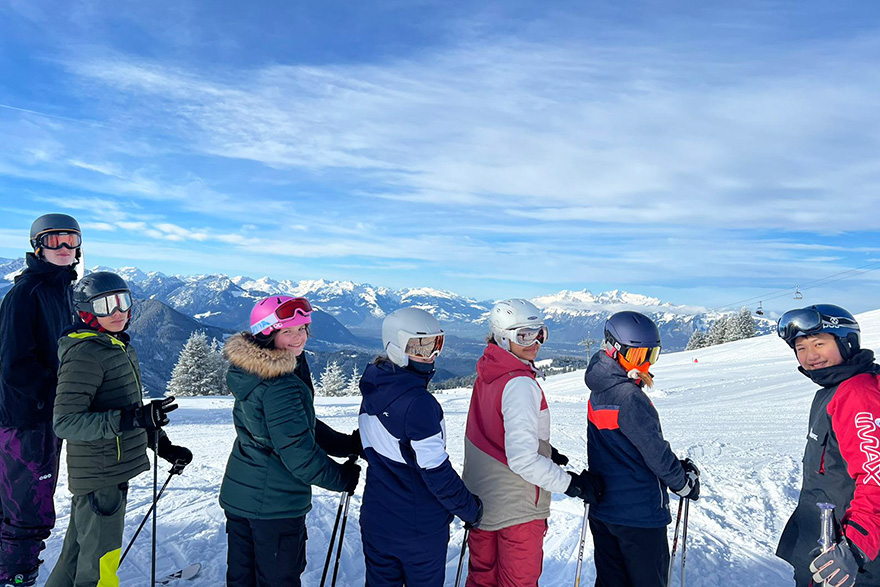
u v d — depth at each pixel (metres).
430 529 2.64
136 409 2.81
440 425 2.62
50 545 4.12
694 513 5.17
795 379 20.77
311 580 3.84
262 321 2.75
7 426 3.18
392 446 2.62
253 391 2.73
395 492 2.62
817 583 2.32
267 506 2.75
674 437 9.40
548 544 4.54
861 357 2.25
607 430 2.78
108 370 2.96
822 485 2.31
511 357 2.88
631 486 2.75
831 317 2.26
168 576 3.74
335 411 17.69
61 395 2.80
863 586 2.17
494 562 3.04
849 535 2.05
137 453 3.09
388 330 2.67
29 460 3.24
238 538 2.86
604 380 2.80
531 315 2.88
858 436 2.11
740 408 14.18
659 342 2.74
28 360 3.22
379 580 2.69
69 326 3.23
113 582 2.95
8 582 3.22
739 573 4.01
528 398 2.73
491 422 2.88
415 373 2.68
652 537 2.75
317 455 2.74
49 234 3.38
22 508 3.24
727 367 30.25
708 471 6.67
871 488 2.07
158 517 4.83
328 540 4.53
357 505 5.35
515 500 2.84
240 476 2.80
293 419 2.70
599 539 2.94
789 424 10.94
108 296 2.94
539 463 2.68
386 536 2.64
